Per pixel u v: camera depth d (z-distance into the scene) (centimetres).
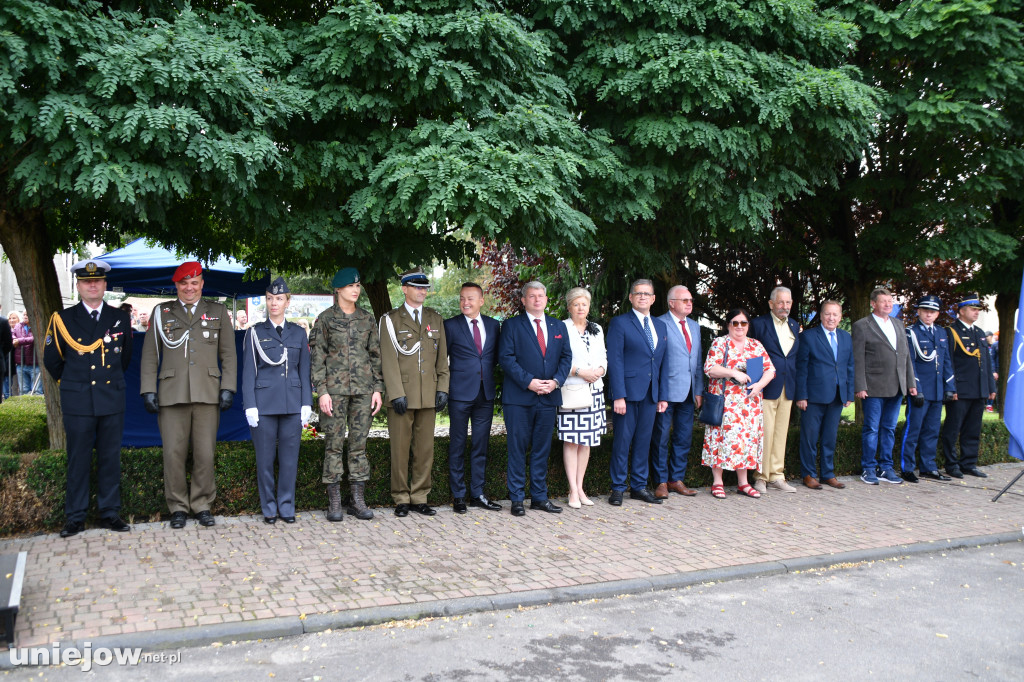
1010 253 851
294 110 538
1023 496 807
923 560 569
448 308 1838
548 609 440
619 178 646
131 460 591
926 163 854
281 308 603
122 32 480
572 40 683
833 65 722
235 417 831
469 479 707
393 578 472
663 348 729
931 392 881
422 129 573
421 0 592
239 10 582
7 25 440
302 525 596
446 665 358
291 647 376
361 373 621
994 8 751
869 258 935
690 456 805
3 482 543
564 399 675
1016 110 792
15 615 357
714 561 532
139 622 387
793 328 805
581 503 706
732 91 623
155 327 577
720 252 1097
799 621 431
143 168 467
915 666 371
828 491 801
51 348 541
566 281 1096
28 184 452
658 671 356
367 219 579
